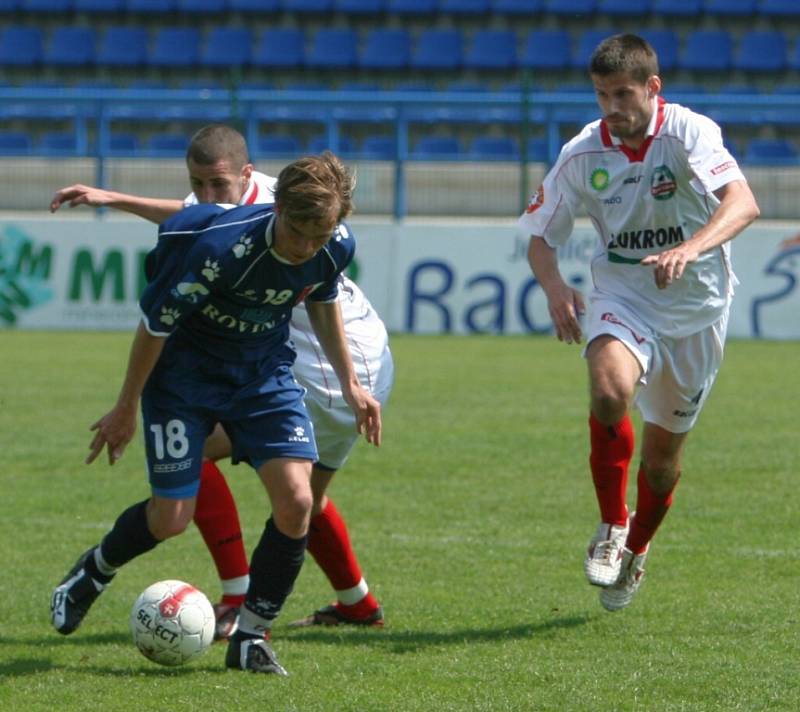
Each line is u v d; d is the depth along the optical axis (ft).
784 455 105.81
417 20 315.17
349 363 53.47
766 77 298.76
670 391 60.49
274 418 51.06
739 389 148.36
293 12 315.58
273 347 51.96
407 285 211.20
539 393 145.89
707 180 56.59
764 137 273.75
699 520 81.92
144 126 277.64
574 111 224.94
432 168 228.22
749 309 206.49
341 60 305.53
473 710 45.06
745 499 88.58
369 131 277.85
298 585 68.13
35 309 214.48
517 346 196.13
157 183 225.97
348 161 230.07
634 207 58.90
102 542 53.16
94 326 213.66
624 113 56.54
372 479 96.89
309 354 58.65
